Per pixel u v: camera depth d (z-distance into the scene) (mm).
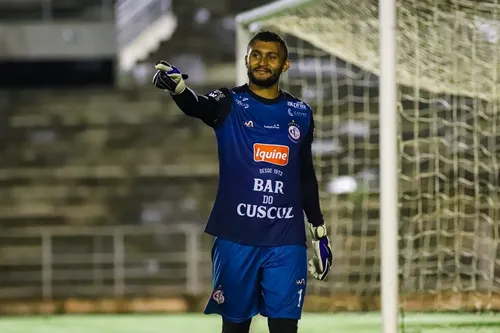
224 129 8805
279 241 8781
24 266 34188
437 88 16516
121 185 36844
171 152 38188
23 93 40156
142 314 24750
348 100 26719
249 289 8867
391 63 10188
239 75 15156
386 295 10219
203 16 43438
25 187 36844
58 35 42156
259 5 42500
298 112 9000
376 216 30141
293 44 25000
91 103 39969
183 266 33969
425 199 22359
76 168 37500
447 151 21984
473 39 13680
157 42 43250
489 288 21156
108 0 44844
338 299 24438
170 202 36438
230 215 8812
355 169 30922
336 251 29484
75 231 32500
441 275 22422
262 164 8781
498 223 21766
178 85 8188
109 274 33438
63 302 25438
